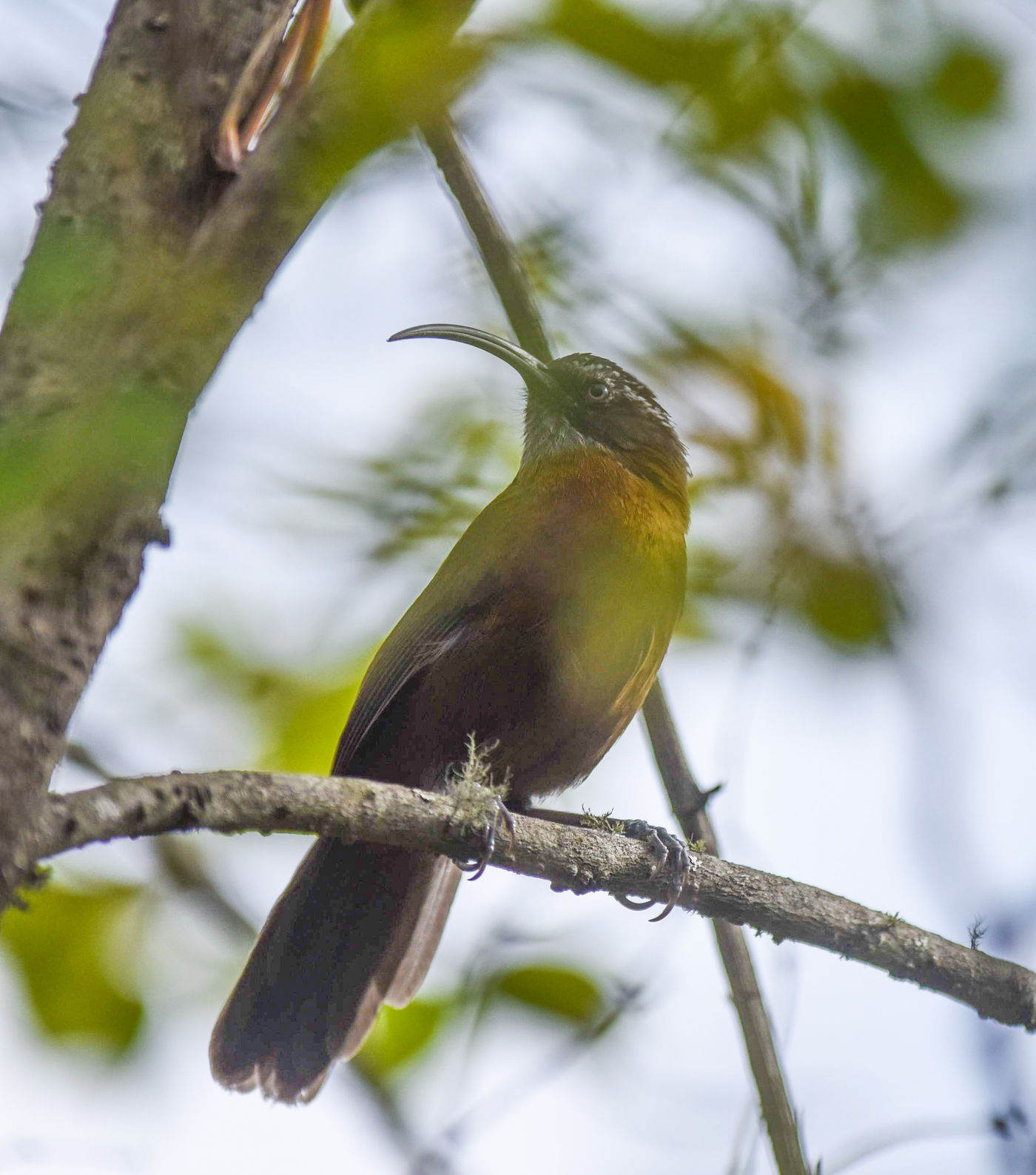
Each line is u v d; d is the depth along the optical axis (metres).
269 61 5.32
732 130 6.16
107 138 5.03
